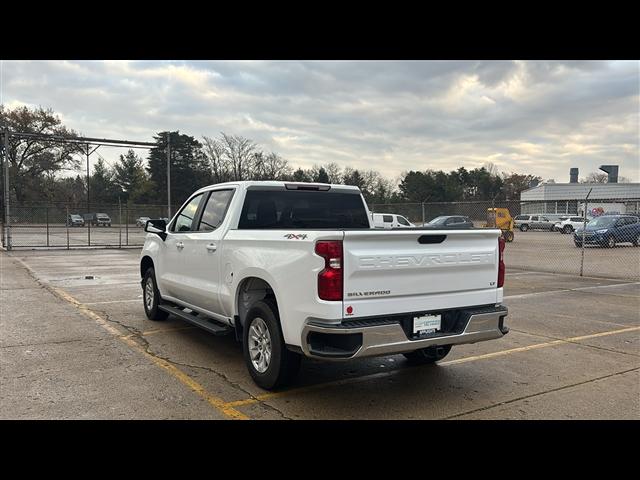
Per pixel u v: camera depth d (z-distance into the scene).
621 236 25.34
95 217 60.50
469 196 98.69
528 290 11.89
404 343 4.17
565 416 4.26
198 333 7.05
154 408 4.32
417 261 4.33
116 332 7.09
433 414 4.28
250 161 77.81
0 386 4.81
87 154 50.47
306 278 4.10
